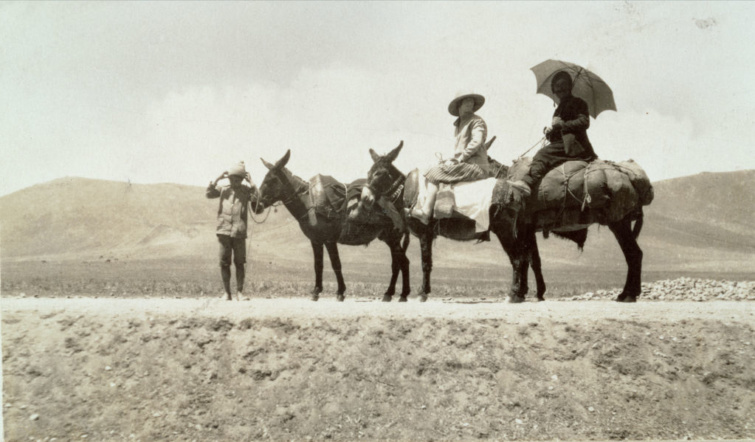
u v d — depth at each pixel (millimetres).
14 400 7234
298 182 11906
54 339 8047
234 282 22484
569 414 7477
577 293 18969
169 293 16984
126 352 7941
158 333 8242
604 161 10836
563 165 10805
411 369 7969
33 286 19062
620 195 10367
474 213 10797
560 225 10852
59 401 7285
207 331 8344
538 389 7777
